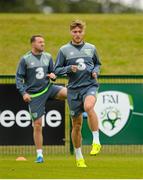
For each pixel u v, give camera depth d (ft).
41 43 110.01
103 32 198.59
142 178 91.25
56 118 124.06
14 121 124.06
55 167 104.17
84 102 97.09
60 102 123.95
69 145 127.54
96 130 97.55
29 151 130.62
